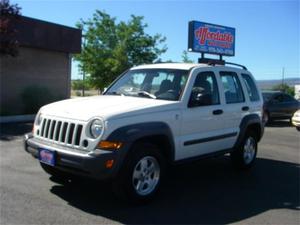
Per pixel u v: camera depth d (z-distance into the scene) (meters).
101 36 28.00
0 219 5.22
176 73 7.15
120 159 5.54
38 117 6.46
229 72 8.16
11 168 7.91
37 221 5.21
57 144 5.91
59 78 21.17
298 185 7.63
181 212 5.86
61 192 6.46
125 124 5.70
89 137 5.60
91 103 6.30
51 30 19.84
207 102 7.16
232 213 5.93
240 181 7.76
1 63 18.48
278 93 20.56
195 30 19.97
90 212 5.65
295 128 18.78
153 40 28.19
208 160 9.50
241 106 8.16
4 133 12.62
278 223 5.61
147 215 5.66
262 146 12.43
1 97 18.61
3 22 15.84
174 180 7.65
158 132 6.06
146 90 7.11
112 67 27.00
